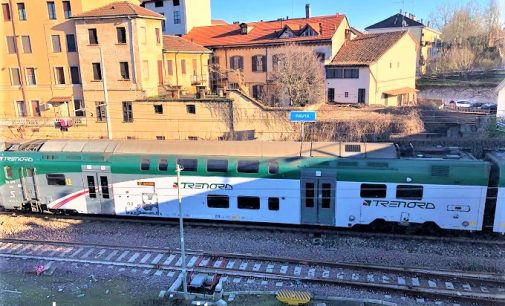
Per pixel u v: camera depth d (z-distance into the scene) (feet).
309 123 110.83
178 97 119.44
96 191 70.90
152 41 125.59
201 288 50.26
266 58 148.36
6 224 71.51
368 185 61.11
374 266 53.88
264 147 65.77
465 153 63.26
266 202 65.00
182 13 183.62
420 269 53.26
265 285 51.72
